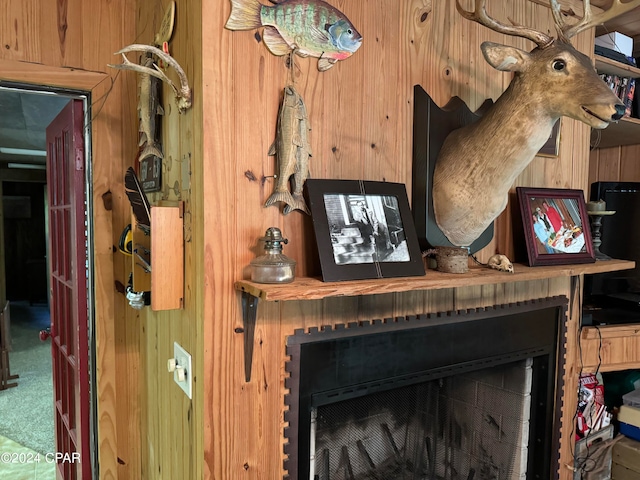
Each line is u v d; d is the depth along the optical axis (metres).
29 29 1.39
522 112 1.18
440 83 1.38
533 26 1.59
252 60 1.05
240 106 1.04
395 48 1.28
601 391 2.00
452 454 1.53
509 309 1.52
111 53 1.52
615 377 2.22
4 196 7.09
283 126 1.06
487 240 1.49
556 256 1.51
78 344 1.58
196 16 1.01
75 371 1.64
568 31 1.19
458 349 1.40
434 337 1.35
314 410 1.20
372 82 1.24
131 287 1.33
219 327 1.03
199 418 1.04
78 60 1.47
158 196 1.36
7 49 1.36
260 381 1.09
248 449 1.08
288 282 1.00
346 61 1.19
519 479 1.69
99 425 1.57
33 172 5.57
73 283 1.61
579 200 1.65
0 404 3.20
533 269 1.38
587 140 1.77
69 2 1.44
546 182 1.65
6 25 1.35
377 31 1.25
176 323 1.21
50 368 3.98
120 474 1.61
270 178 1.08
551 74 1.13
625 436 2.05
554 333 1.68
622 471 1.98
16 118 2.87
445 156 1.33
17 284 7.27
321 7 1.12
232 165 1.03
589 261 1.58
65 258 1.76
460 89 1.42
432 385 1.47
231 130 1.03
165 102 1.26
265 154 1.07
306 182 1.09
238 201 1.04
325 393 1.17
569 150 1.71
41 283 7.11
